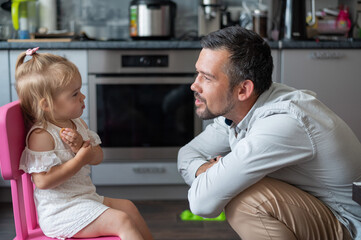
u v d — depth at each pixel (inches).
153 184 107.5
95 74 103.2
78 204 51.4
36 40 103.9
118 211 50.5
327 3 123.6
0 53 101.6
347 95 106.1
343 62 104.9
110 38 127.4
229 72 50.1
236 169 47.9
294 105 48.2
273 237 49.5
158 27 111.9
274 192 50.0
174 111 106.1
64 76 50.6
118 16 127.5
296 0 110.3
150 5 110.8
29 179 51.5
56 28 120.3
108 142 106.3
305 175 51.2
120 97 104.8
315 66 104.8
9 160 44.5
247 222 50.8
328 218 50.5
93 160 56.7
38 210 51.7
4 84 102.3
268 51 51.6
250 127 52.5
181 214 98.3
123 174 106.3
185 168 60.5
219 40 50.4
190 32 126.0
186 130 106.9
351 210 51.1
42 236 50.2
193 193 51.5
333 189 50.7
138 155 107.2
